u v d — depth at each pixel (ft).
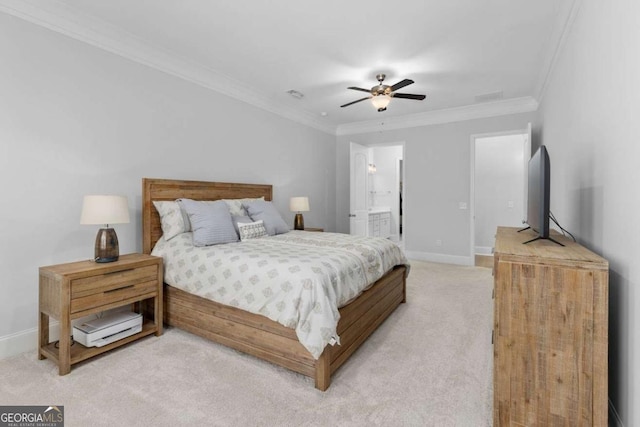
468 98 14.78
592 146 6.20
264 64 11.14
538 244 5.77
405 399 5.76
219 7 7.86
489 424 5.09
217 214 9.68
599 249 5.73
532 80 12.51
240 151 13.44
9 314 7.27
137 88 9.70
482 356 7.29
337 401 5.70
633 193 4.30
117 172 9.23
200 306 8.12
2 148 7.13
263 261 7.18
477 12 8.04
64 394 5.86
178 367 6.82
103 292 7.20
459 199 16.96
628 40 4.48
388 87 11.09
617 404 4.88
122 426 5.05
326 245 9.16
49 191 7.86
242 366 6.88
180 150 11.00
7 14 7.14
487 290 12.38
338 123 19.54
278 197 15.67
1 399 5.72
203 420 5.19
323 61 10.89
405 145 18.42
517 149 19.62
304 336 5.99
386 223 25.72
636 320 4.21
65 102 8.11
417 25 8.66
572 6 7.27
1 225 7.14
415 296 11.65
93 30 8.50
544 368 4.55
